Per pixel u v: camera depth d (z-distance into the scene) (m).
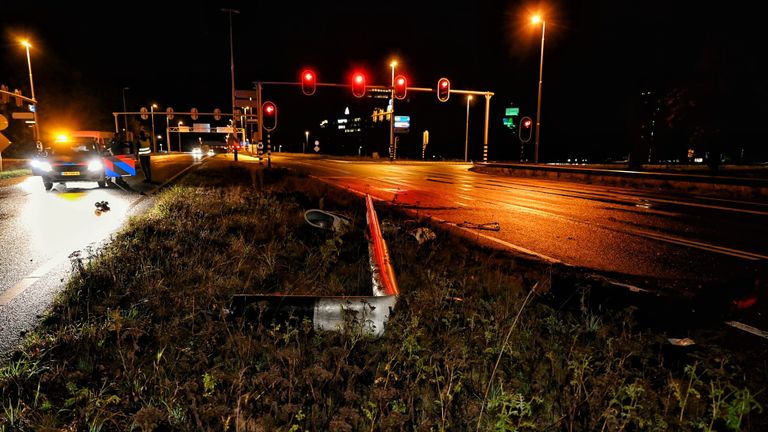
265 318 3.86
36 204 12.31
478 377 3.29
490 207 13.88
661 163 53.16
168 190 14.73
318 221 9.04
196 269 5.50
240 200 11.68
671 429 2.68
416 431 2.58
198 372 3.16
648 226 10.88
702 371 3.42
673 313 4.41
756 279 4.67
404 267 6.02
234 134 30.22
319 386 2.98
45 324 4.15
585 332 3.98
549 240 8.99
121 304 4.42
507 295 4.84
